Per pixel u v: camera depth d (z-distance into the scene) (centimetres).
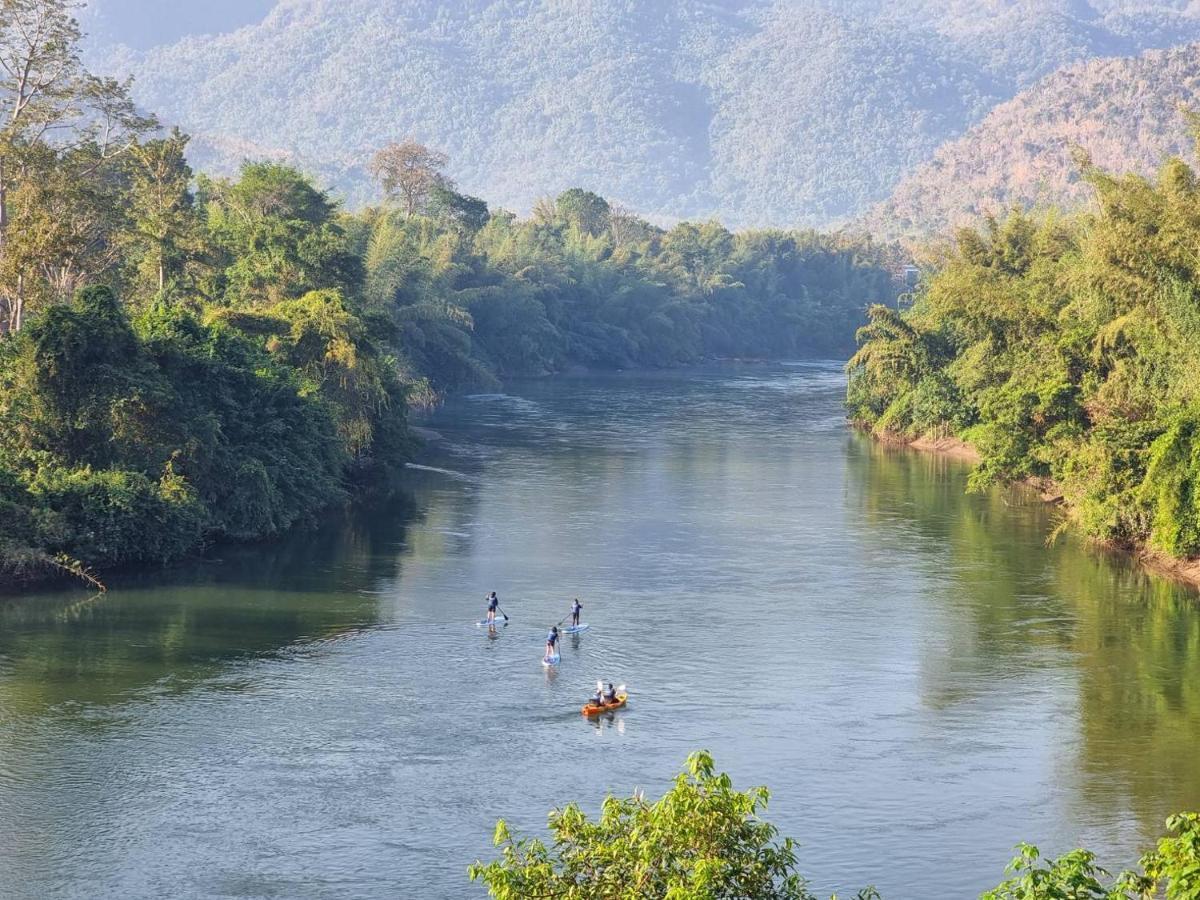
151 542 7650
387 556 8169
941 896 3950
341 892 3922
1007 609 7006
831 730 5225
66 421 7844
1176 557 7869
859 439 14275
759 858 2548
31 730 5072
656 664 6028
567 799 4550
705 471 11856
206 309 10681
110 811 4409
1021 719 5353
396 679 5753
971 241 13338
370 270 17612
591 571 7844
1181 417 7775
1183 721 5322
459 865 4088
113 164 12362
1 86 10294
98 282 10988
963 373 12006
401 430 11569
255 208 14862
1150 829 4366
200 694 5503
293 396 9388
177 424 8088
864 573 7831
